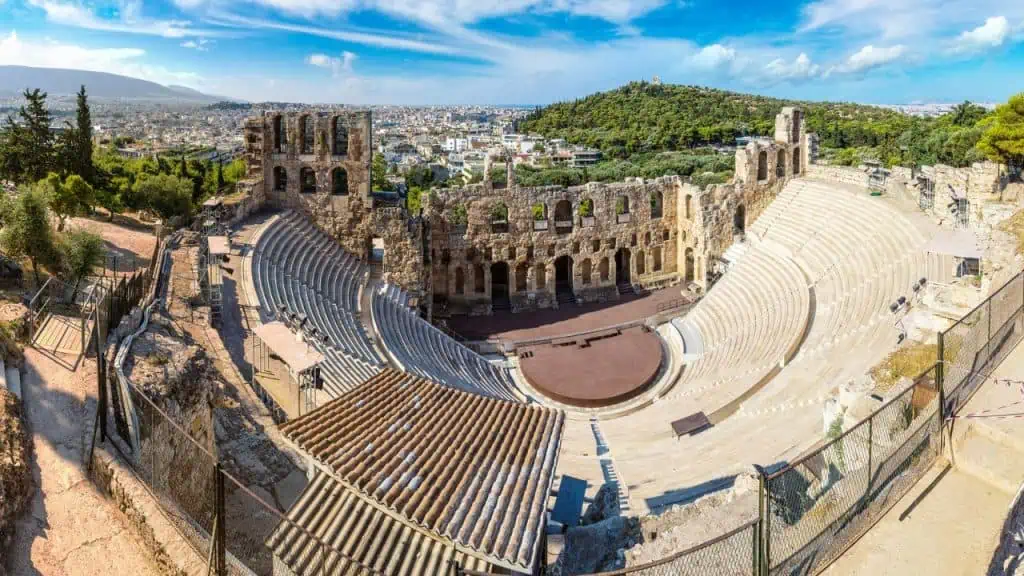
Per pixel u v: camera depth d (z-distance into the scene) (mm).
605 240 72438
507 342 59469
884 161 109688
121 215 77312
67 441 20391
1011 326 21594
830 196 63344
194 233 49125
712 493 23641
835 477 16266
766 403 35000
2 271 34281
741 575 14906
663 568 15586
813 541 14016
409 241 59625
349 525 17500
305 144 59344
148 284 37719
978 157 81438
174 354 26984
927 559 13711
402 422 22062
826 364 36188
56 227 54438
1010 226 37125
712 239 69312
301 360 31016
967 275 35812
